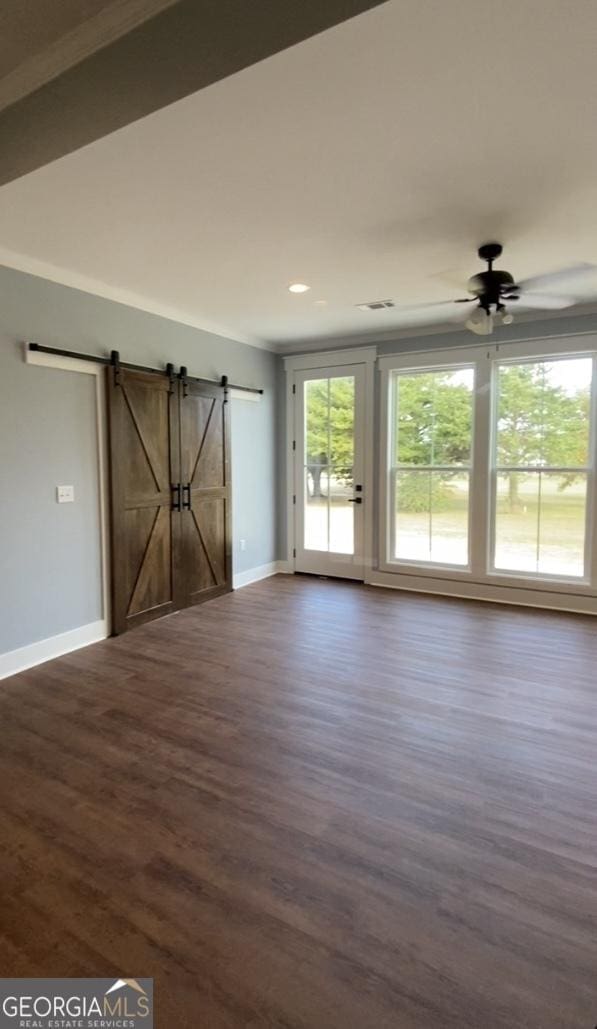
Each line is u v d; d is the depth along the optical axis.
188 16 1.41
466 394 5.06
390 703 2.95
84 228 2.90
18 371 3.38
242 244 3.13
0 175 2.06
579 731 2.64
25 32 1.59
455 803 2.12
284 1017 1.33
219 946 1.52
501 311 3.25
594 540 4.55
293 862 1.83
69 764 2.41
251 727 2.71
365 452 5.55
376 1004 1.35
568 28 1.54
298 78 1.73
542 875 1.76
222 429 5.15
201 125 1.97
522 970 1.44
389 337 5.31
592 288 3.95
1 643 3.35
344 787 2.23
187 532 4.77
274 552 6.19
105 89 1.64
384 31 1.53
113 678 3.31
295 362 5.87
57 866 1.82
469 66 1.69
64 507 3.71
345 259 3.37
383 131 2.03
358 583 5.69
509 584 4.91
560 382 4.66
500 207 2.67
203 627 4.27
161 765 2.39
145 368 4.25
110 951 1.50
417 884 1.73
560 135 2.06
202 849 1.89
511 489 4.93
